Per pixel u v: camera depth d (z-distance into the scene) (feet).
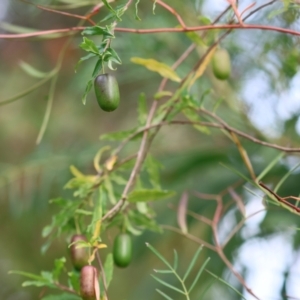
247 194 4.05
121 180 3.04
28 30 3.31
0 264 6.02
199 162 4.49
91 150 4.55
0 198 5.94
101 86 2.52
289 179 3.98
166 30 2.90
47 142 5.31
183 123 3.05
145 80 4.97
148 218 2.97
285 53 3.63
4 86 6.15
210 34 3.10
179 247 5.07
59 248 6.03
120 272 6.07
